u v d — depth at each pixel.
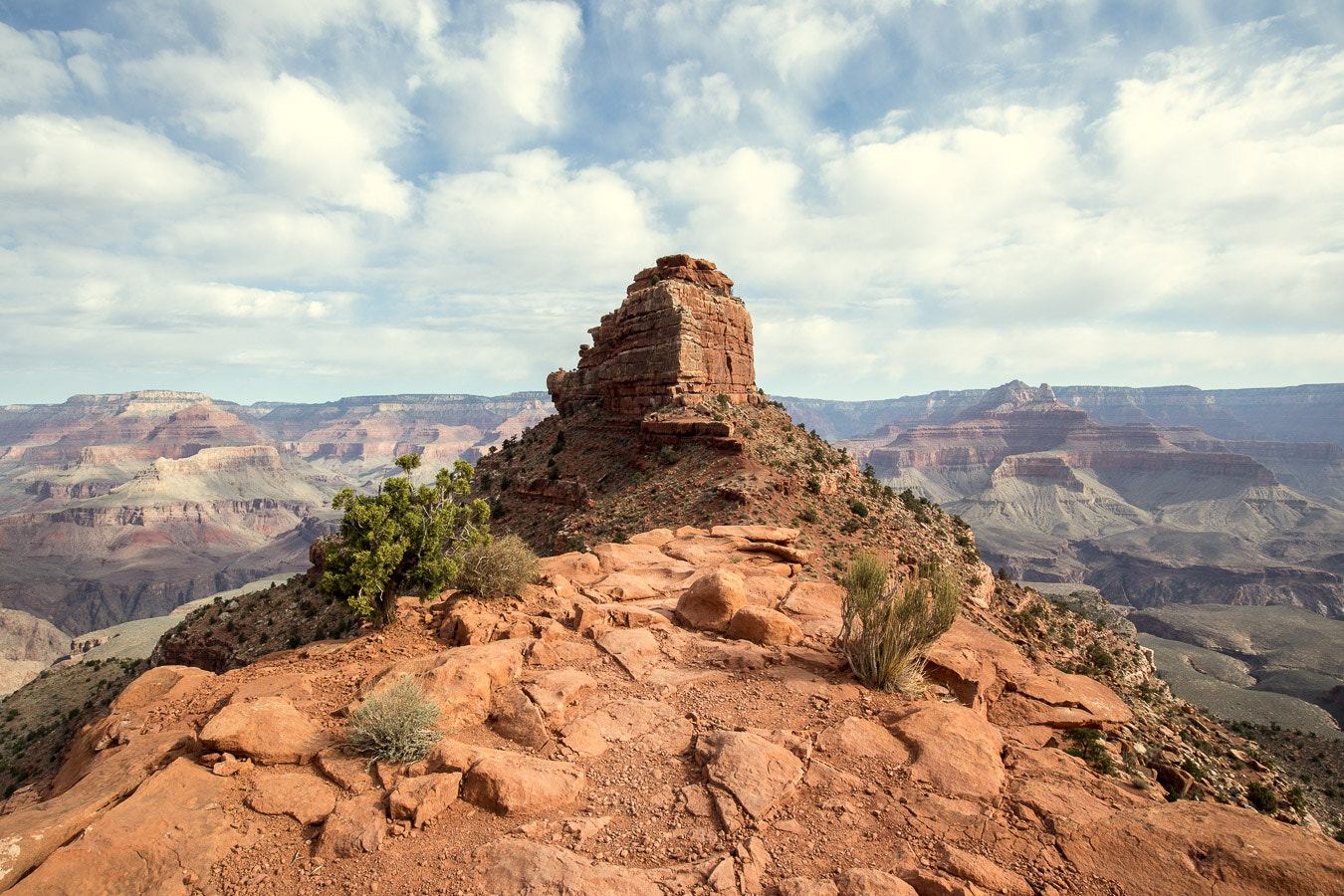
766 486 46.12
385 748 7.58
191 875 5.59
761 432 59.03
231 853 5.93
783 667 10.55
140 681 9.78
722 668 10.58
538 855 5.62
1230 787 22.41
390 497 12.59
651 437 59.56
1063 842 5.79
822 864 5.61
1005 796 6.63
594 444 71.69
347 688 9.51
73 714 54.25
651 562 17.23
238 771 7.25
